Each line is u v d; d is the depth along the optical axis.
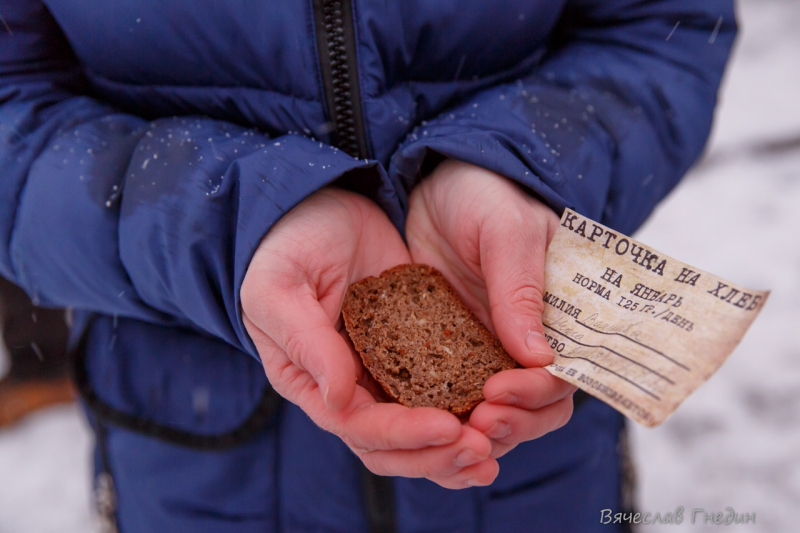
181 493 0.57
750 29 1.98
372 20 0.49
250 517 0.57
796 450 0.92
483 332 0.50
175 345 0.56
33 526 0.88
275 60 0.50
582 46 0.58
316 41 0.49
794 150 1.53
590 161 0.53
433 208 0.53
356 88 0.50
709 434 0.96
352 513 0.56
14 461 0.97
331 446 0.55
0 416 1.00
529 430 0.44
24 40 0.54
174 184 0.49
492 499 0.57
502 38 0.53
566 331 0.48
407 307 0.51
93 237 0.51
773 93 1.71
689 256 1.28
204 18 0.50
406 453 0.43
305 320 0.45
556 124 0.53
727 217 1.37
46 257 0.52
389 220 0.53
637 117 0.55
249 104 0.52
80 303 0.54
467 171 0.51
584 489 0.59
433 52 0.52
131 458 0.58
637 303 0.47
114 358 0.57
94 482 0.63
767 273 1.22
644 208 0.57
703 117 0.57
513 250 0.48
